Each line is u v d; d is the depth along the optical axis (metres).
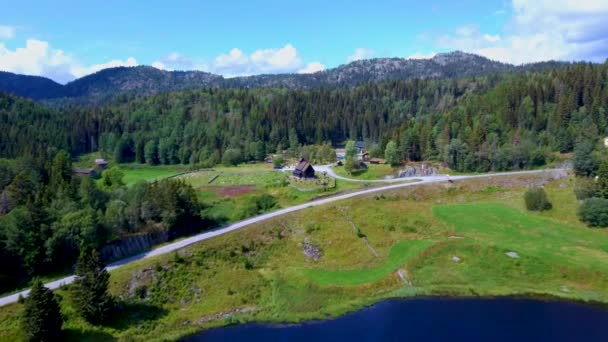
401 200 111.50
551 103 170.00
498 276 76.44
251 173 160.25
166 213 88.38
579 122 150.50
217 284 74.69
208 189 133.62
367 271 79.56
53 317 56.41
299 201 115.75
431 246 85.00
